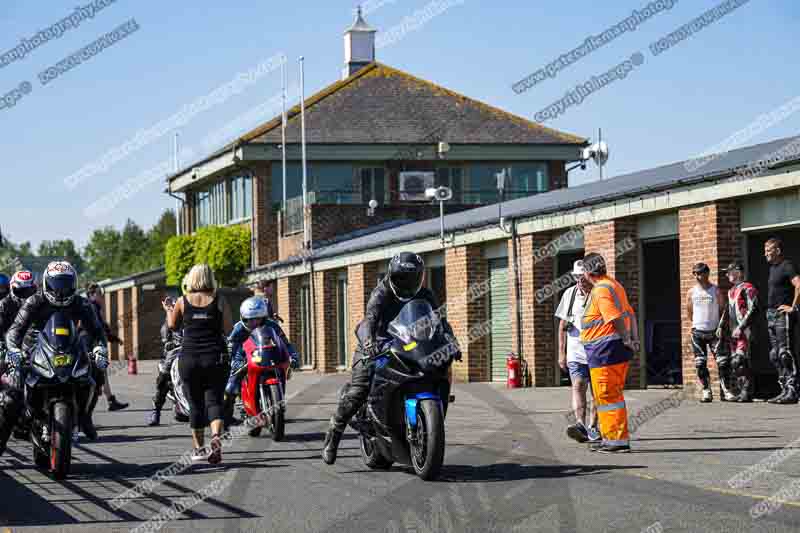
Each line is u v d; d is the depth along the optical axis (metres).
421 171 46.03
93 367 10.84
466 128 46.62
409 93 48.12
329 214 39.41
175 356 15.62
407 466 10.49
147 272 55.62
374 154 45.28
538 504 8.27
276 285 39.94
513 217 22.98
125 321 58.19
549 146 46.69
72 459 11.84
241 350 13.86
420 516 7.96
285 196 43.22
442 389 9.84
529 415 16.03
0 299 12.53
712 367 17.52
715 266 17.47
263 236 45.06
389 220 40.06
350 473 10.32
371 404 9.93
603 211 20.25
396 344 9.55
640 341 20.33
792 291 16.38
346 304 33.84
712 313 17.20
